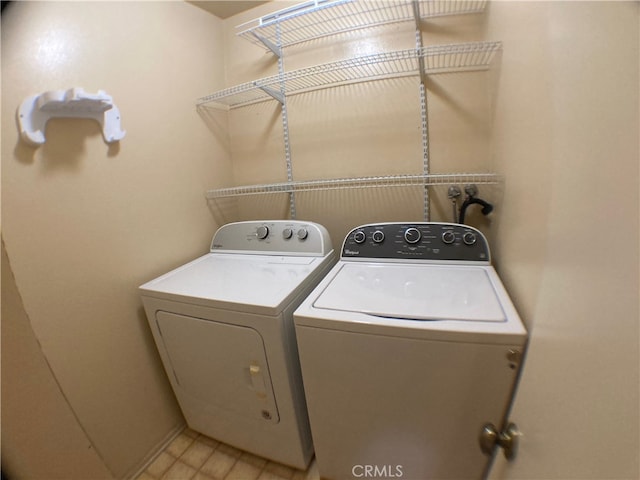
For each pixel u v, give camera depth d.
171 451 1.49
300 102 1.83
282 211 2.03
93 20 1.19
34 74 1.01
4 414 0.98
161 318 1.29
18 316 0.99
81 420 1.16
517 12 0.96
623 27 0.40
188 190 1.69
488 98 1.45
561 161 0.62
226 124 2.02
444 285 1.13
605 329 0.42
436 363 0.88
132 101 1.36
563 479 0.50
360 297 1.08
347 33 1.65
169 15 1.56
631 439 0.35
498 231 1.29
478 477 0.98
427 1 1.38
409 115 1.61
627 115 0.39
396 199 1.73
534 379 0.69
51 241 1.06
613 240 0.42
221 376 1.26
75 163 1.13
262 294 1.15
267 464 1.40
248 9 1.85
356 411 1.04
